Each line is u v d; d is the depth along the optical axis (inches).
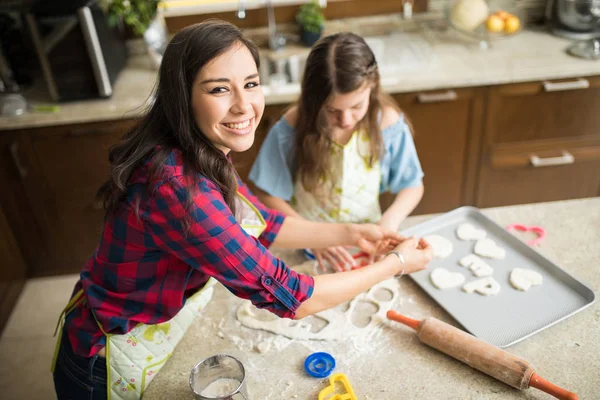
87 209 97.6
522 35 102.0
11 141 89.1
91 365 42.9
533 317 45.0
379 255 52.7
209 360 39.4
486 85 89.0
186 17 105.1
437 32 105.3
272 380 41.4
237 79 34.7
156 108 37.8
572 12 95.3
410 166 64.2
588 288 46.1
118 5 90.5
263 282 38.8
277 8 105.4
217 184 38.6
